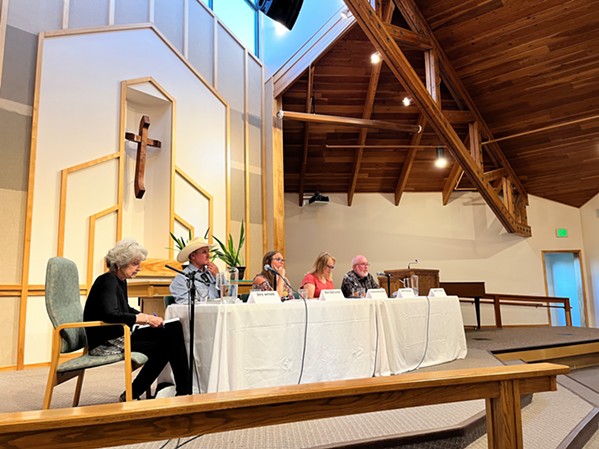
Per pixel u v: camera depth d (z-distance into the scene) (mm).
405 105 7191
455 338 3828
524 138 7637
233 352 2211
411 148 7941
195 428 992
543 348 5156
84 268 4469
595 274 8586
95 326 2174
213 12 6098
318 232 8594
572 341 5520
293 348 2484
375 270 8617
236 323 2250
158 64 5301
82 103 4621
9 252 4004
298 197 8609
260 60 6875
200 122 5711
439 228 8875
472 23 6004
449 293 7391
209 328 2262
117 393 2744
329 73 6672
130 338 2189
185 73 5586
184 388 2256
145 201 5352
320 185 8625
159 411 945
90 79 4703
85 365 2066
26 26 4309
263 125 6695
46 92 4371
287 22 4676
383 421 2146
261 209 6492
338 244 8602
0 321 3887
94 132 4680
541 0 5555
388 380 1193
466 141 7906
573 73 6387
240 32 6734
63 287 2188
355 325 2836
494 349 4707
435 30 6188
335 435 1942
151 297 4070
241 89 6418
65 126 4473
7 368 3865
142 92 5113
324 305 2676
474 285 7512
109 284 2252
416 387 1191
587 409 2809
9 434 857
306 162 8078
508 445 1273
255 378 2289
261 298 2484
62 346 2107
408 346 3240
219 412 1013
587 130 7230
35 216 4191
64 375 2160
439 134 6324
